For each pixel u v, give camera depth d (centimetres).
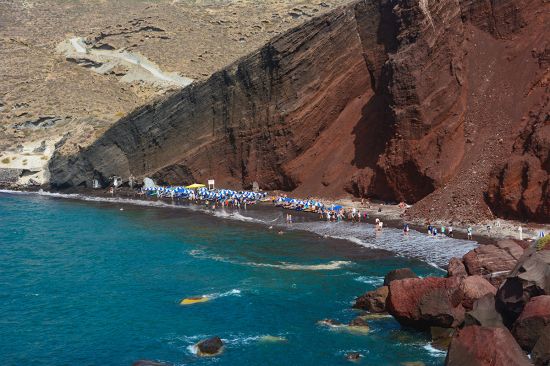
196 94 9506
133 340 2977
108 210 8281
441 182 5722
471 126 5956
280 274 4097
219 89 9238
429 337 2806
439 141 5938
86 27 19500
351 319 3133
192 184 9331
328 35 8012
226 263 4516
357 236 5228
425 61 6194
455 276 2823
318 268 4206
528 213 4775
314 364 2602
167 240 5653
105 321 3278
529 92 5728
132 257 4922
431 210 5534
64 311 3481
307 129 7919
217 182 9012
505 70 6075
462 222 5150
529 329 2327
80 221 7256
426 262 4147
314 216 6475
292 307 3375
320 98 7938
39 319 3341
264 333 2997
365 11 7750
